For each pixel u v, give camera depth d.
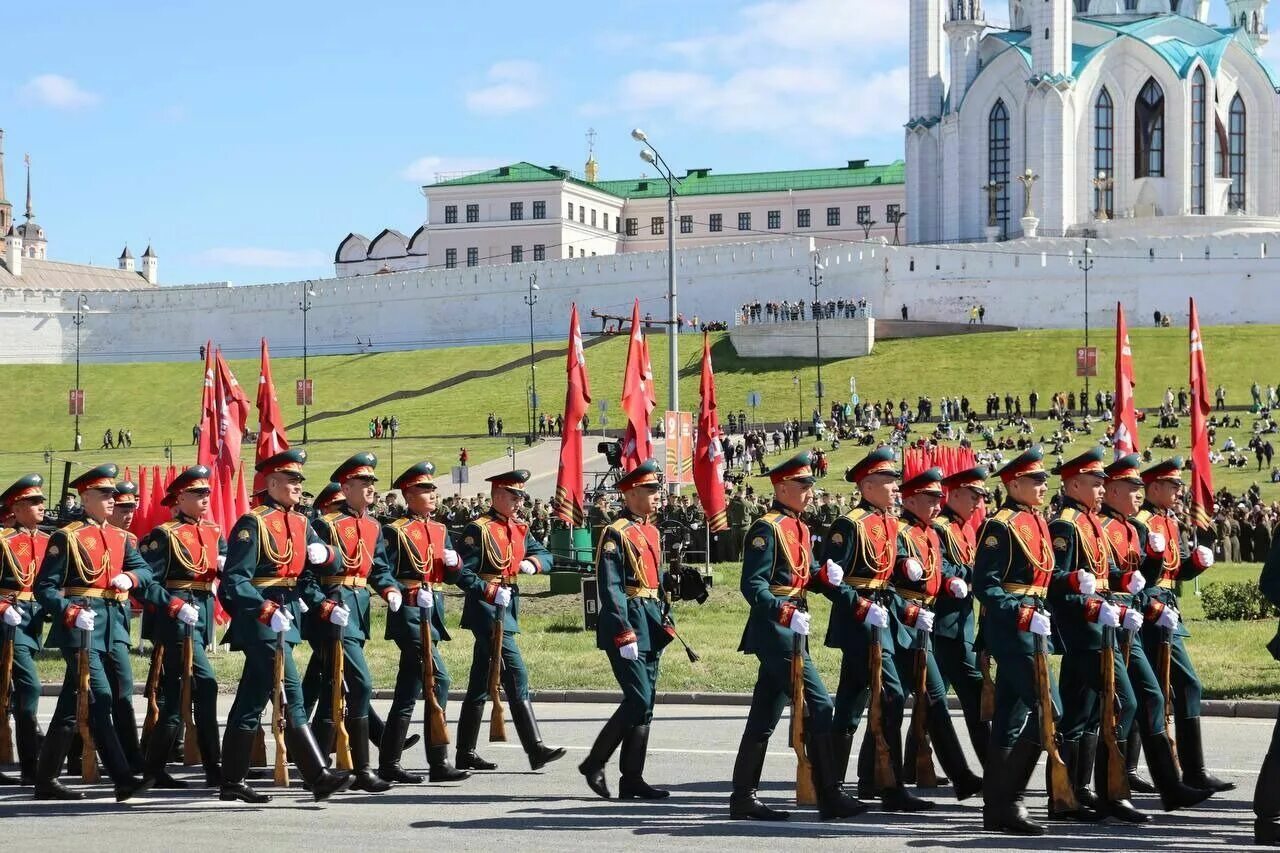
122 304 162.62
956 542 15.85
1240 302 124.69
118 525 17.66
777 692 14.39
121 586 15.84
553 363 127.56
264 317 159.25
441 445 103.00
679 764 17.67
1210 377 101.88
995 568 14.16
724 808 14.98
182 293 161.38
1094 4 172.00
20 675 16.75
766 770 17.33
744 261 140.38
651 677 15.48
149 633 16.69
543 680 24.48
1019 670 13.72
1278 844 12.92
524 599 37.81
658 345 128.25
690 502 52.31
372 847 13.18
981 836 13.47
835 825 14.03
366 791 16.16
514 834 13.74
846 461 83.25
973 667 15.84
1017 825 13.59
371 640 30.30
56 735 15.75
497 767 17.70
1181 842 13.15
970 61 164.38
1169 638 15.10
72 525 15.98
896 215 183.50
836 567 14.24
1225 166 162.38
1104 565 14.59
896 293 131.88
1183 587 39.44
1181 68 158.50
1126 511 15.06
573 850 12.98
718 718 21.39
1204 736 19.02
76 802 15.78
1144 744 14.70
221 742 17.41
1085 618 14.23
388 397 126.19
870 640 14.52
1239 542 50.44
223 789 15.45
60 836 13.82
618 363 123.19
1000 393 105.06
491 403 117.44
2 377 141.25
